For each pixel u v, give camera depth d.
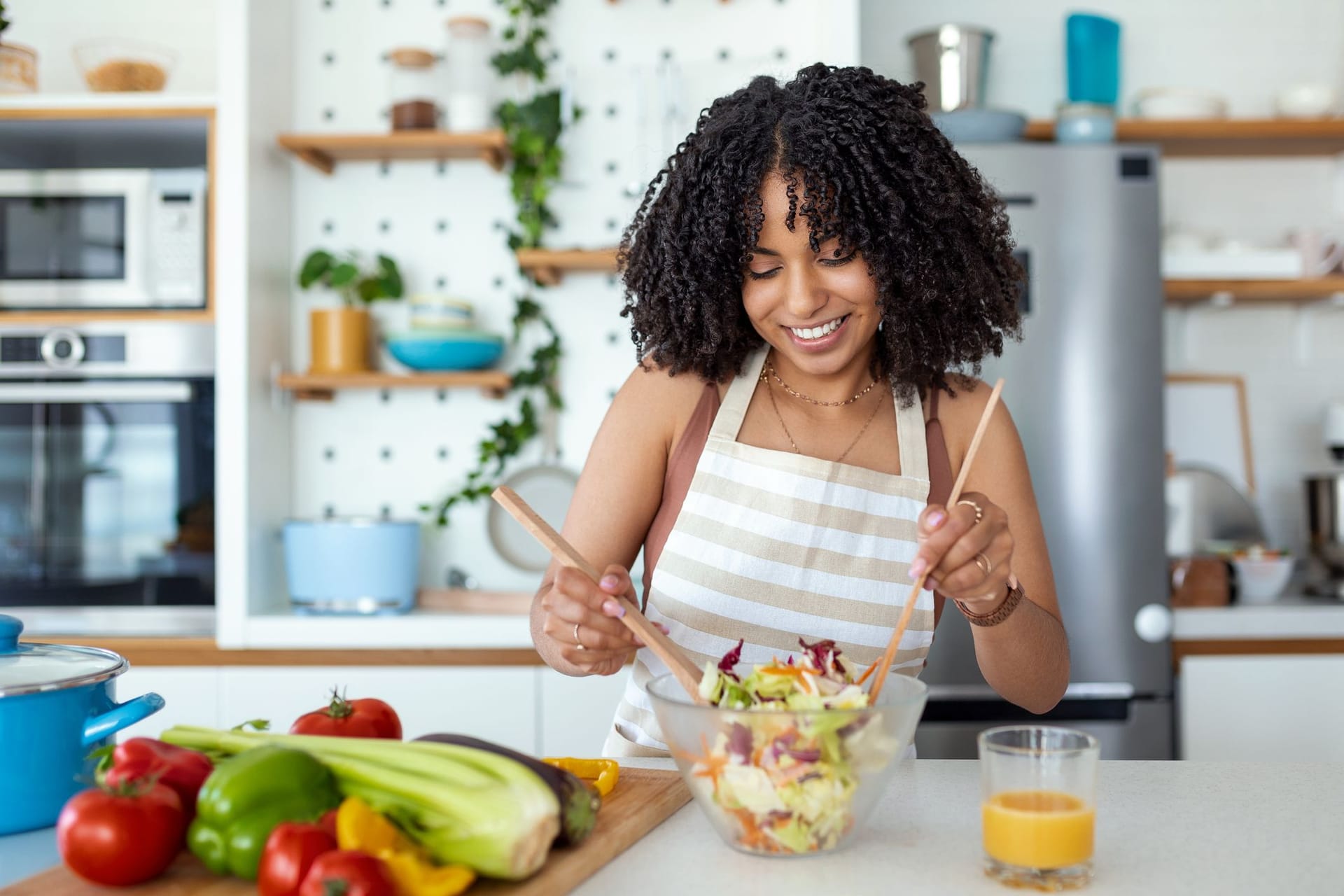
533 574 2.63
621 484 1.22
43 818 0.80
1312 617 2.36
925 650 1.20
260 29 2.45
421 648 2.29
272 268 2.51
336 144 2.47
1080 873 0.72
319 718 0.87
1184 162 2.88
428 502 2.67
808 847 0.77
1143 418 2.33
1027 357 2.33
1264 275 2.62
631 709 1.20
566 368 2.66
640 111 2.50
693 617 1.18
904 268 1.07
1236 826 0.85
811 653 0.81
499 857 0.67
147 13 2.72
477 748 0.76
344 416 2.67
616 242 2.65
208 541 2.32
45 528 2.32
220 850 0.69
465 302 2.54
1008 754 0.74
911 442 1.20
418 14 2.68
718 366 1.22
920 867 0.76
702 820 0.87
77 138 2.44
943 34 2.50
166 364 2.34
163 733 0.80
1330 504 2.63
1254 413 2.87
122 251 2.35
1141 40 2.87
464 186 2.67
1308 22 2.86
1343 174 2.84
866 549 1.17
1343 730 2.35
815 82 1.10
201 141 2.45
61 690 0.81
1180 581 2.46
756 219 1.03
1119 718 2.30
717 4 2.63
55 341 2.33
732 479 1.18
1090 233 2.35
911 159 1.08
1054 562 2.31
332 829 0.69
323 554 2.32
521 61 2.59
